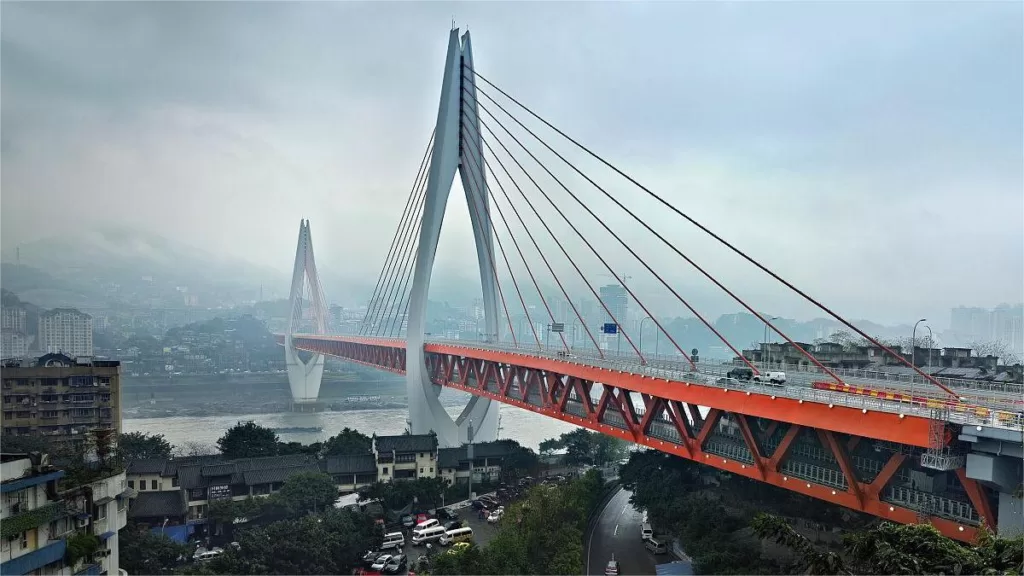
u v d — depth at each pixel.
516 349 81.00
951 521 32.28
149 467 67.69
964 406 34.78
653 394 50.41
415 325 99.50
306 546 50.69
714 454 46.78
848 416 35.66
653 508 64.06
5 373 69.12
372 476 76.81
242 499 64.69
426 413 98.25
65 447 60.06
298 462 71.81
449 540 62.94
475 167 99.88
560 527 58.16
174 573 48.78
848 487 37.06
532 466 89.00
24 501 33.34
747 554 50.59
